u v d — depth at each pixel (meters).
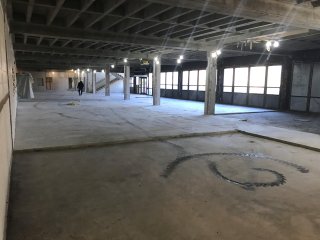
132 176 3.83
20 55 14.84
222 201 3.07
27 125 7.68
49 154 4.87
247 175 3.93
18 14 6.70
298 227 2.53
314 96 11.82
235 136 6.71
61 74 33.38
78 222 2.57
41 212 2.75
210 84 10.49
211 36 8.70
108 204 2.96
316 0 4.92
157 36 8.62
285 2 5.09
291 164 4.47
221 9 4.69
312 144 5.57
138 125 7.85
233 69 15.21
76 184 3.51
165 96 21.28
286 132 6.88
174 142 5.96
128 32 8.05
